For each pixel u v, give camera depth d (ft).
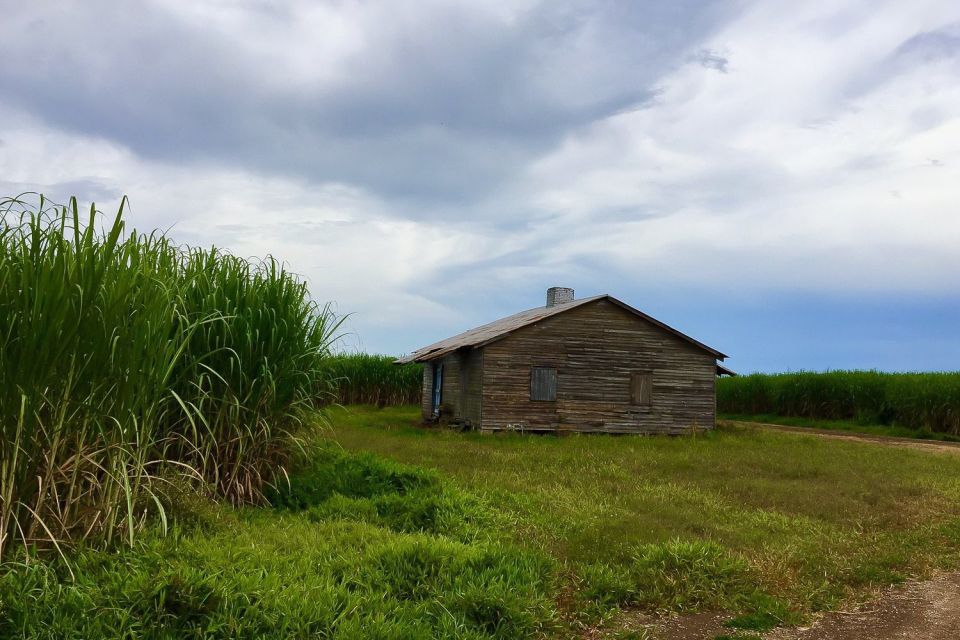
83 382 17.13
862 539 30.42
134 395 18.49
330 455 36.27
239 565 17.97
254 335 27.45
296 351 29.37
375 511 28.68
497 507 32.22
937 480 46.88
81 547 17.34
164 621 14.60
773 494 40.40
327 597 16.96
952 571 26.32
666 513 33.45
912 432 91.66
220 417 26.48
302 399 30.42
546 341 81.66
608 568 23.27
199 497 23.79
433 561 21.02
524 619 17.93
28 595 14.42
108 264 17.38
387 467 34.55
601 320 83.61
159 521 20.52
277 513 27.30
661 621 20.15
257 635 14.79
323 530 24.79
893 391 98.89
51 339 15.99
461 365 89.10
